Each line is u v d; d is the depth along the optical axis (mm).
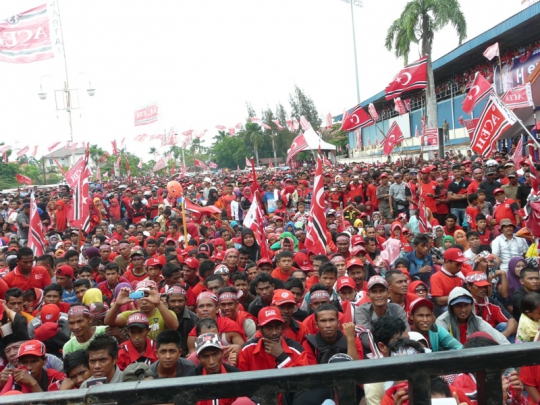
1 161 67188
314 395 4320
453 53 35000
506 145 29953
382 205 16406
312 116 86812
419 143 44844
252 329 6527
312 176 28594
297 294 7023
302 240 11578
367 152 62250
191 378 1963
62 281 8648
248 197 19859
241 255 9961
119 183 47719
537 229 8508
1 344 6246
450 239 10148
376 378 1958
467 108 14836
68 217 16625
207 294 6348
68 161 80312
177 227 14148
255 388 1940
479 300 6781
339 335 5379
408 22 34156
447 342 5633
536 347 1972
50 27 19828
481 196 12617
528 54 30625
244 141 97125
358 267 7297
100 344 4898
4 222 19250
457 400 3174
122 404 1928
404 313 6160
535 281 6824
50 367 5809
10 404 1896
